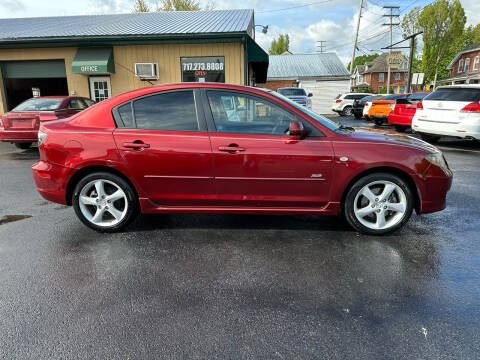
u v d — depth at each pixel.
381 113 15.80
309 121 3.36
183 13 16.41
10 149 9.66
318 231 3.67
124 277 2.74
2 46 12.38
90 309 2.32
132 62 12.40
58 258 3.05
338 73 28.48
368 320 2.21
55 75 12.97
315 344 2.00
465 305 2.36
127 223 3.60
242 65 12.10
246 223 3.91
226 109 3.40
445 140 10.75
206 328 2.13
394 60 27.03
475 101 7.98
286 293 2.52
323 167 3.30
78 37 11.72
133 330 2.12
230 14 15.54
